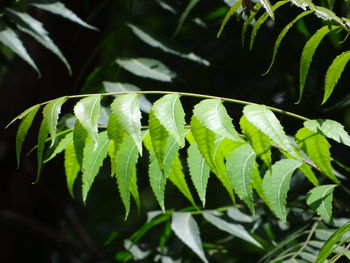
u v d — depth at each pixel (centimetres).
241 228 113
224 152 97
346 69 123
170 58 142
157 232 134
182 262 120
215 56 137
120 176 94
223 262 139
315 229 110
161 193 94
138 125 88
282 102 129
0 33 109
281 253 109
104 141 96
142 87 134
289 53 127
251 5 92
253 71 133
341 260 107
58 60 143
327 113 124
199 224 120
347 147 119
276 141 88
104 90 121
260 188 98
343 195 115
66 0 140
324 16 89
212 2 134
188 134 97
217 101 89
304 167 97
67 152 98
